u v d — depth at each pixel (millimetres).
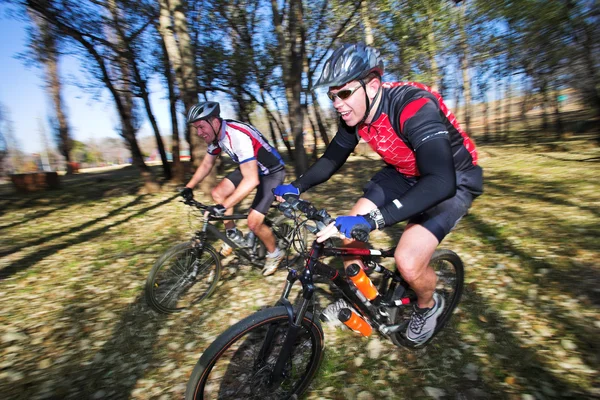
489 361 1964
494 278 2891
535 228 3873
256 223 2977
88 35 7723
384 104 1632
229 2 9914
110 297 3123
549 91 11367
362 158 13711
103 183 11617
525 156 9781
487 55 10281
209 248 2904
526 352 1993
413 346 2088
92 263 3980
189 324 2631
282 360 1658
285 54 8156
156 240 4699
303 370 1876
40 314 2891
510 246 3471
